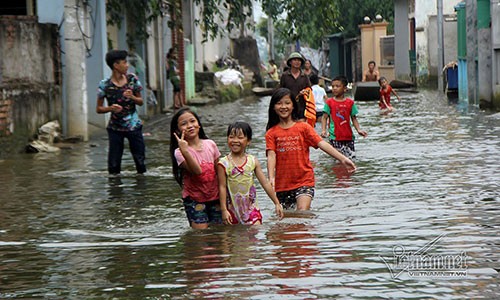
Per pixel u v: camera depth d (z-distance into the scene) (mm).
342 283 7148
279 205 10312
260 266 7852
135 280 7582
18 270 8203
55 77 22641
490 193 11703
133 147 15641
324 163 15758
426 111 28766
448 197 11477
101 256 8695
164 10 33312
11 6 24422
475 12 30688
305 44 79812
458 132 20688
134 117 15641
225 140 21547
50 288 7465
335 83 16391
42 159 18641
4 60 19844
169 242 9258
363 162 15688
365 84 38938
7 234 10188
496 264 7609
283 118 11141
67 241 9586
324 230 9469
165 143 21703
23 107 20531
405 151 17094
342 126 16344
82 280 7691
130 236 9758
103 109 15477
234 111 34219
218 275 7586
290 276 7438
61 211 11773
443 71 40969
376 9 64688
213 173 10312
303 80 19109
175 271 7832
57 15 22750
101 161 18016
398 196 11750
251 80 54156
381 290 6902
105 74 25094
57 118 22656
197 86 43906
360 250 8336
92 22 24672
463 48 33781
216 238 9359
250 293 6953
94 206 12109
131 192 13359
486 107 28016
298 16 30078
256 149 18562
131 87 15578
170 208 11727
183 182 10359
